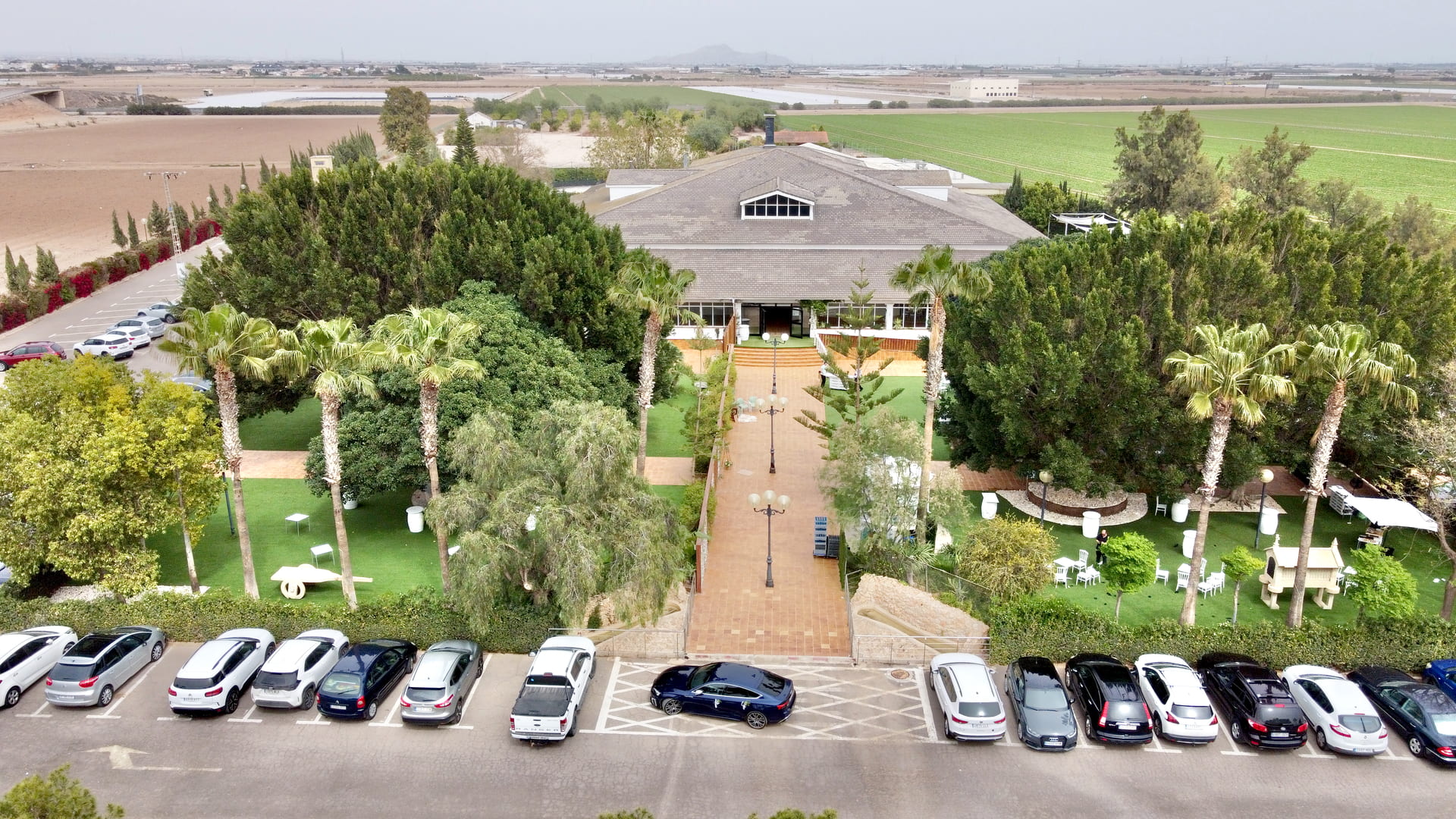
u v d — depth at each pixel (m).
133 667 33.88
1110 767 29.50
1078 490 44.16
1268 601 39.06
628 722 31.72
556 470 35.69
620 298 44.34
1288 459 44.00
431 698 30.94
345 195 52.72
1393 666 34.22
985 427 46.41
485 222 49.91
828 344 71.88
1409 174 174.50
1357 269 44.25
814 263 77.94
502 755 30.09
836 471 42.59
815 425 56.16
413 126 188.00
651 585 33.91
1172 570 42.22
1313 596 39.62
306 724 31.66
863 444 42.03
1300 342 33.84
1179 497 45.47
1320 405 42.25
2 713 32.03
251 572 37.72
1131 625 37.41
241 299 50.47
